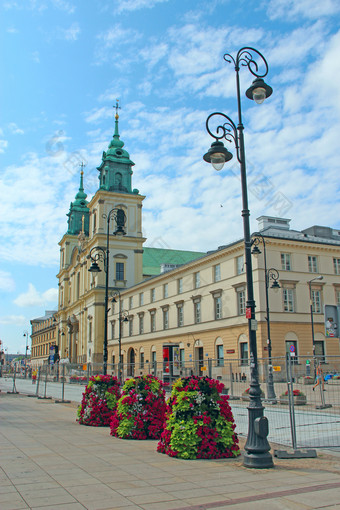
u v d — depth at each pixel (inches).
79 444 437.1
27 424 586.6
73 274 3651.6
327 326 617.0
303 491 276.2
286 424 474.0
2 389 1523.1
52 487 278.5
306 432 460.1
